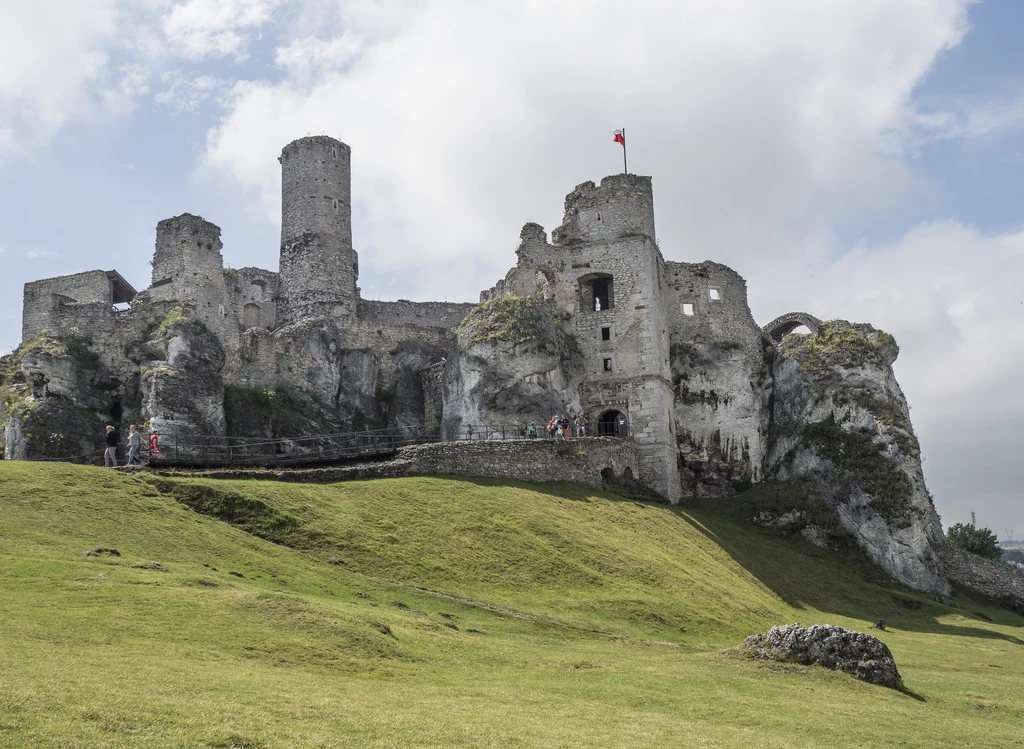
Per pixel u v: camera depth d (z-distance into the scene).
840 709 25.98
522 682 25.70
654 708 24.23
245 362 67.94
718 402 77.56
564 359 69.88
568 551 44.28
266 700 20.16
